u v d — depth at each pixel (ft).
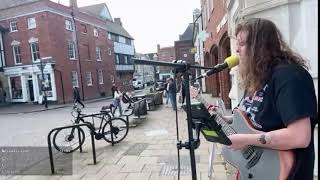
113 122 24.16
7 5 96.73
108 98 104.78
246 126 5.77
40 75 86.94
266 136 5.06
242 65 5.73
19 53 90.22
